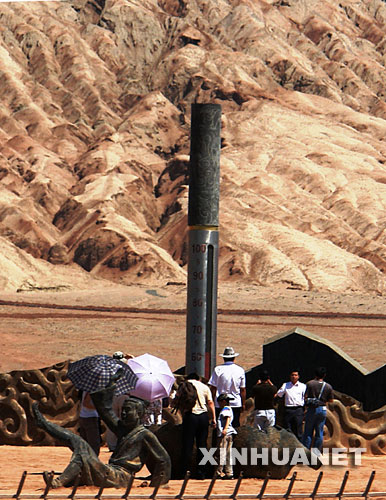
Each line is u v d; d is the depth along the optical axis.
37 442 22.81
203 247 27.17
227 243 138.12
